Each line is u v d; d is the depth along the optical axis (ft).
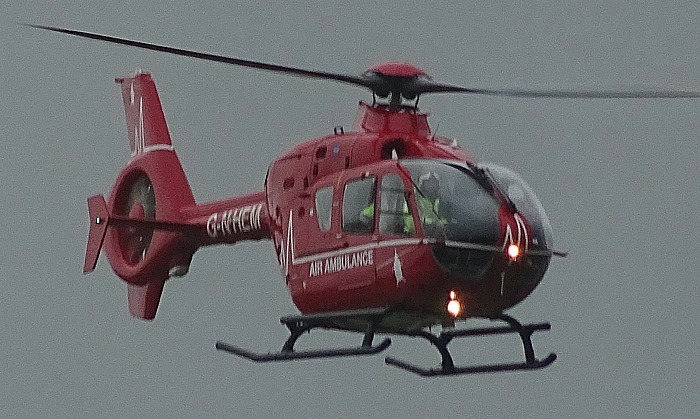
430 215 239.50
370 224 245.04
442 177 242.17
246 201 287.69
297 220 257.96
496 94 253.24
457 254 238.48
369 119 256.93
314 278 253.85
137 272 317.22
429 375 249.34
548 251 244.83
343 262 248.32
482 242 238.68
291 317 256.11
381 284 242.78
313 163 257.34
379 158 250.98
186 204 313.12
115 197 326.65
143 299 324.60
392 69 256.52
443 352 251.19
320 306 254.47
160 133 322.55
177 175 317.42
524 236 240.53
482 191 242.58
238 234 289.74
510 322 254.88
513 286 243.19
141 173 323.78
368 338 245.24
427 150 251.39
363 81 256.11
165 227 297.53
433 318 248.93
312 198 255.91
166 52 247.91
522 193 246.47
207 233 296.71
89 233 310.86
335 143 255.91
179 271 311.88
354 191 248.73
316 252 253.44
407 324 252.83
